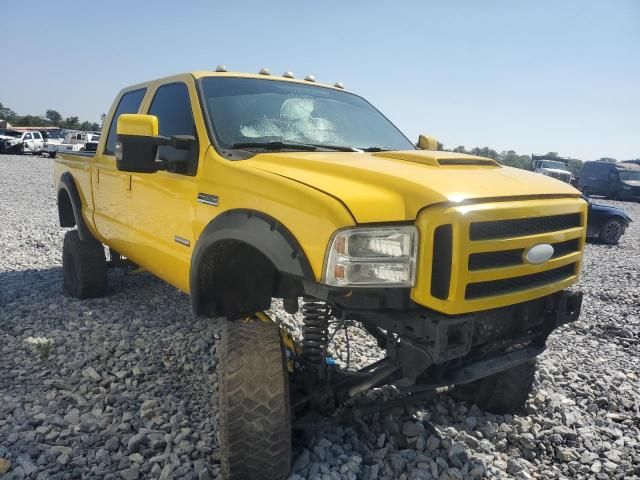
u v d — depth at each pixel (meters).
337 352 4.88
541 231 3.03
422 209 2.62
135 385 4.20
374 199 2.66
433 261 2.61
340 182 2.85
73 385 4.15
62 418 3.65
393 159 3.34
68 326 5.30
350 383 3.15
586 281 9.30
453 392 4.15
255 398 2.79
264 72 4.69
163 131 4.26
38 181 21.27
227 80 4.19
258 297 3.49
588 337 6.18
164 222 4.01
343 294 2.65
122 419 3.68
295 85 4.56
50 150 38.88
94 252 6.00
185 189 3.68
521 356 3.22
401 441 3.54
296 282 3.28
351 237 2.58
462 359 3.09
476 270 2.68
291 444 3.04
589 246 14.36
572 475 3.40
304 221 2.72
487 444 3.54
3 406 3.74
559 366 5.08
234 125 3.79
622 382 4.82
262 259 3.43
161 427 3.60
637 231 18.05
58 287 6.70
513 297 2.88
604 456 3.59
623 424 4.04
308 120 4.19
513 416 3.98
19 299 6.18
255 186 3.04
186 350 4.78
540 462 3.54
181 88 4.21
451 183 2.79
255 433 2.79
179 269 3.87
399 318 2.70
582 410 4.23
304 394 3.23
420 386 2.92
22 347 4.83
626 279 9.53
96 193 5.44
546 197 3.11
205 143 3.61
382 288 2.63
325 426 3.32
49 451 3.25
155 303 6.07
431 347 2.61
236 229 3.02
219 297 3.55
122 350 4.74
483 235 2.71
